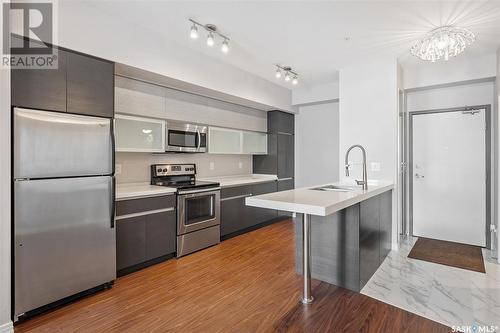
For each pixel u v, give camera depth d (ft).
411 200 13.67
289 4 7.55
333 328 6.16
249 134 15.88
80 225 7.33
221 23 8.69
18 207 6.22
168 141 11.43
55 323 6.35
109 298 7.49
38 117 6.51
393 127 11.37
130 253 8.98
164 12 8.11
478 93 11.98
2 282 5.83
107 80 8.13
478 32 9.05
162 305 7.14
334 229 8.31
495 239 10.95
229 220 13.04
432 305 7.12
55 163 6.81
